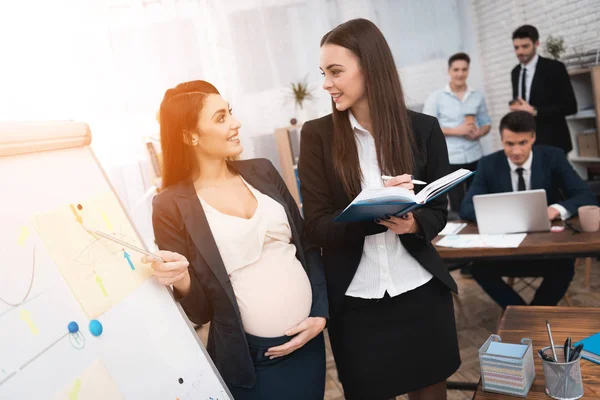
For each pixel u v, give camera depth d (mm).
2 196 939
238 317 1432
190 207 1446
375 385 1692
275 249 1507
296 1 4414
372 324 1677
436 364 1702
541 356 1225
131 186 4039
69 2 3742
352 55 1521
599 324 1484
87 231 1093
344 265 1665
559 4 3730
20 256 917
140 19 4027
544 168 2619
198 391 1184
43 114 3691
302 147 1721
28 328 870
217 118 1443
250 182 1572
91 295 1023
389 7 4664
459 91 4375
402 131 1586
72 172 1137
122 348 1041
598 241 2051
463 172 1405
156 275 1227
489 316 3191
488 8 4586
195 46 4203
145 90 4051
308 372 1525
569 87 3480
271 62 4422
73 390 895
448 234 2545
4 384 793
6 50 3564
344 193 1650
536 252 2160
